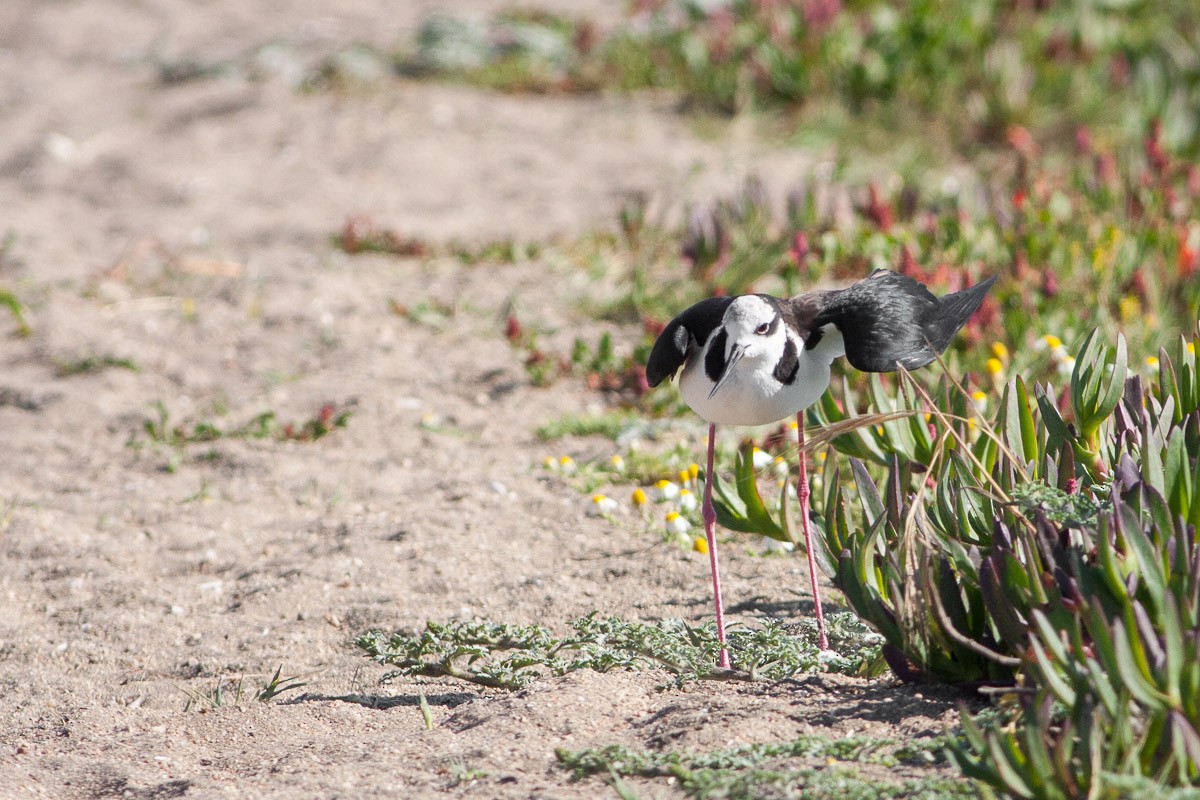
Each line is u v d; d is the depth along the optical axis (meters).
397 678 8.25
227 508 10.75
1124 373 7.91
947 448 8.20
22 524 10.42
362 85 20.39
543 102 20.00
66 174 17.83
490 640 8.11
